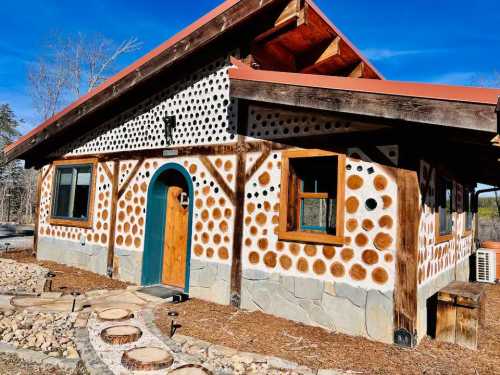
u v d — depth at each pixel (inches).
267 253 211.6
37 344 167.0
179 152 262.4
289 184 208.2
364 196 181.0
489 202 939.3
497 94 122.3
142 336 168.4
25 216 1092.5
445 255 243.8
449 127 140.8
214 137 244.5
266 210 214.2
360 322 176.9
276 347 160.7
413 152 170.2
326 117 195.6
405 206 170.2
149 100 288.4
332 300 185.9
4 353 159.6
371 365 145.0
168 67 249.0
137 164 289.7
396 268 169.8
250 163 224.4
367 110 153.4
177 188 280.5
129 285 271.4
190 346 157.1
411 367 144.6
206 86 252.8
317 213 206.1
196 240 246.5
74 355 157.9
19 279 277.3
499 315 239.1
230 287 224.5
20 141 375.6
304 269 197.0
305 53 248.5
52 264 337.7
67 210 347.9
